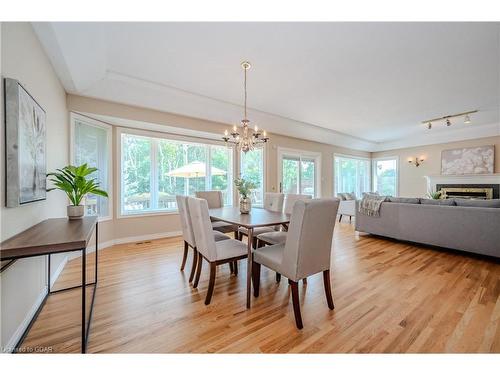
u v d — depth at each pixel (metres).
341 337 1.53
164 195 4.49
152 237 4.24
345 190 7.80
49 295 2.08
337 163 7.53
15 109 1.38
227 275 2.61
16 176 1.37
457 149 6.41
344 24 2.05
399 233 3.83
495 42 2.32
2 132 1.32
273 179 5.78
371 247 3.70
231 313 1.82
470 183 6.12
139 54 2.55
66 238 1.34
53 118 2.45
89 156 3.52
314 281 2.43
